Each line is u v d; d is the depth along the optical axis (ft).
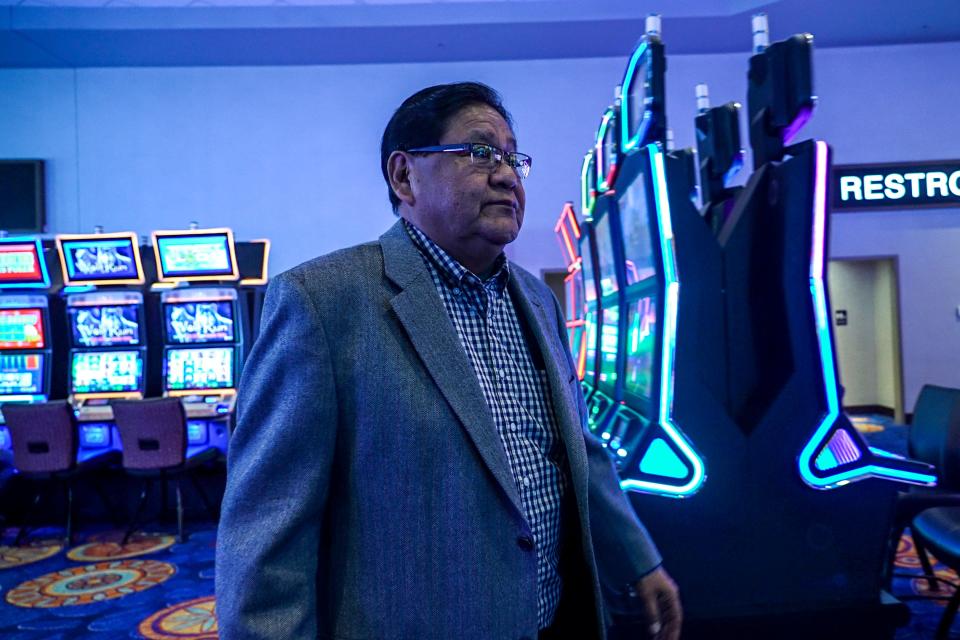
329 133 24.62
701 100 11.98
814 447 7.64
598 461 4.10
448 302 3.31
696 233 8.37
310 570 2.81
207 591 11.66
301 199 24.57
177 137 24.36
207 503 16.22
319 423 2.85
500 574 2.93
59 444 14.48
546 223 24.94
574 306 18.47
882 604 7.57
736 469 7.63
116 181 24.25
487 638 2.88
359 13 21.31
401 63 24.64
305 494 2.79
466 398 2.98
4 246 17.31
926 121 25.07
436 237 3.37
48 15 20.86
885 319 27.89
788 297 7.73
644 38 8.04
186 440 14.49
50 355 17.28
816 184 7.48
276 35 21.79
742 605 7.60
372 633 2.84
